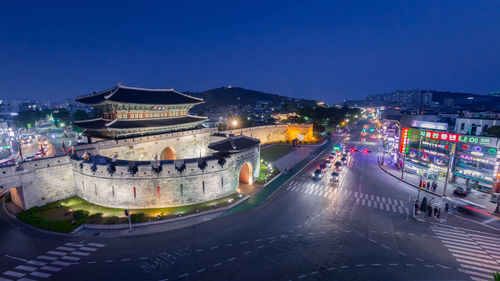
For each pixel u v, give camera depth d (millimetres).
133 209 38750
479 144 46812
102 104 53906
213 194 43094
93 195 40531
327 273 24609
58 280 23438
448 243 30391
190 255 27422
